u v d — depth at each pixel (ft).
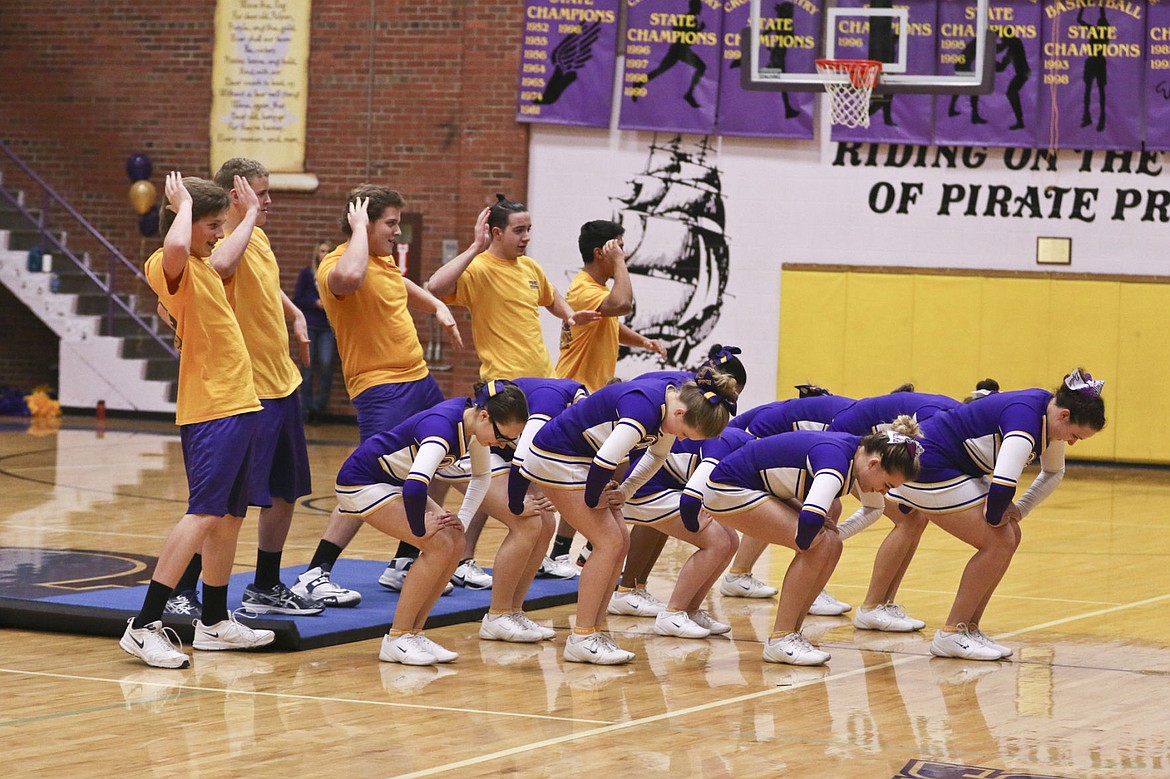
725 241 57.41
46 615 21.58
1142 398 54.13
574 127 58.39
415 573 20.01
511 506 21.04
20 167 63.72
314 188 61.93
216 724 16.21
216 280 19.69
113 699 17.34
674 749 15.46
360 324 23.88
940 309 55.77
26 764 14.37
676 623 23.02
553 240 58.80
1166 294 53.88
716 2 56.95
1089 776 14.60
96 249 63.36
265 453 21.57
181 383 19.61
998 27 54.60
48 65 64.85
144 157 62.95
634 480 21.09
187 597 21.97
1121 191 54.34
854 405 23.88
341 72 61.52
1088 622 24.56
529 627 22.31
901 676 19.93
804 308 56.85
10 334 67.00
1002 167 55.26
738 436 22.39
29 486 40.40
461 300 26.27
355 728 16.16
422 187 60.95
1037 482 22.07
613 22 57.77
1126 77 53.98
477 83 59.21
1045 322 54.95
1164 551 33.68
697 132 57.16
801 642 20.90
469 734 15.98
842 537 21.30
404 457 20.18
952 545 35.14
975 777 14.47
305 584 23.40
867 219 56.44
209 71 62.95
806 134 56.39
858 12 49.24
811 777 14.39
